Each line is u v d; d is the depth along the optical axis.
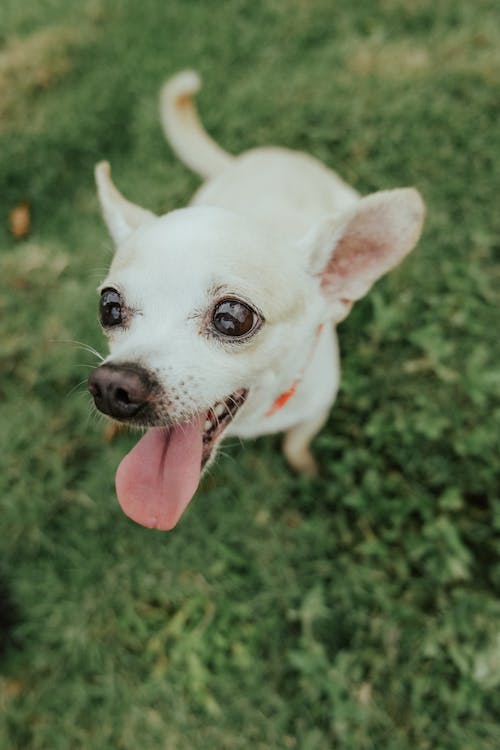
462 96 0.39
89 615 0.28
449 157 0.36
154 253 0.18
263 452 0.31
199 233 0.18
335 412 0.31
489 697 0.25
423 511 0.27
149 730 0.26
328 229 0.20
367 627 0.27
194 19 0.46
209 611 0.27
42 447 0.31
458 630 0.25
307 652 0.26
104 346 0.34
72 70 0.46
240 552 0.29
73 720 0.26
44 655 0.28
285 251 0.20
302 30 0.44
